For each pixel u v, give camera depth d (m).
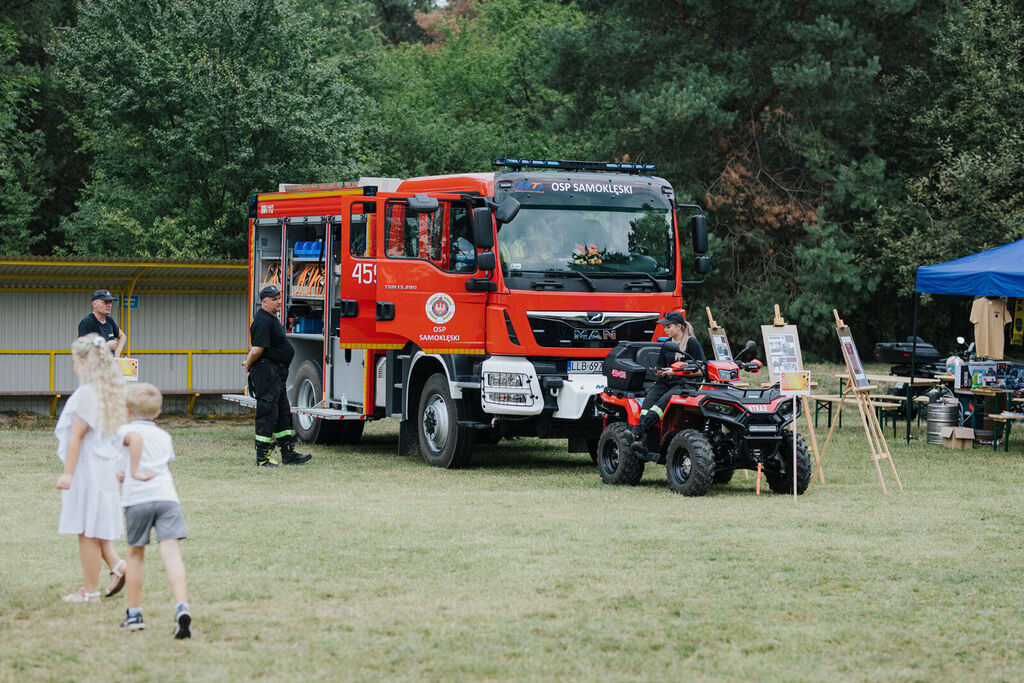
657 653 6.28
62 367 19.80
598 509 10.78
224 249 30.72
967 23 34.72
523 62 46.19
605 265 13.71
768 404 11.66
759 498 11.65
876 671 6.05
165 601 7.16
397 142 39.75
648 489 12.18
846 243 35.94
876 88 36.41
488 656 6.14
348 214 14.56
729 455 11.88
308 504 10.93
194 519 10.02
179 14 30.48
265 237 17.81
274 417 13.95
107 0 30.28
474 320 13.68
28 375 19.58
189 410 20.95
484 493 11.78
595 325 13.52
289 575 7.88
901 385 20.81
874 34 36.22
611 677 5.86
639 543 9.12
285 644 6.31
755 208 36.59
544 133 39.75
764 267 37.84
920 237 33.09
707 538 9.34
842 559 8.68
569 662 6.09
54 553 8.50
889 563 8.58
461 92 46.69
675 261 14.10
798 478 11.88
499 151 39.31
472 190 13.74
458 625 6.72
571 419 13.31
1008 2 35.28
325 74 31.33
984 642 6.64
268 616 6.85
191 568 8.05
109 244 32.31
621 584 7.78
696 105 33.09
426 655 6.14
